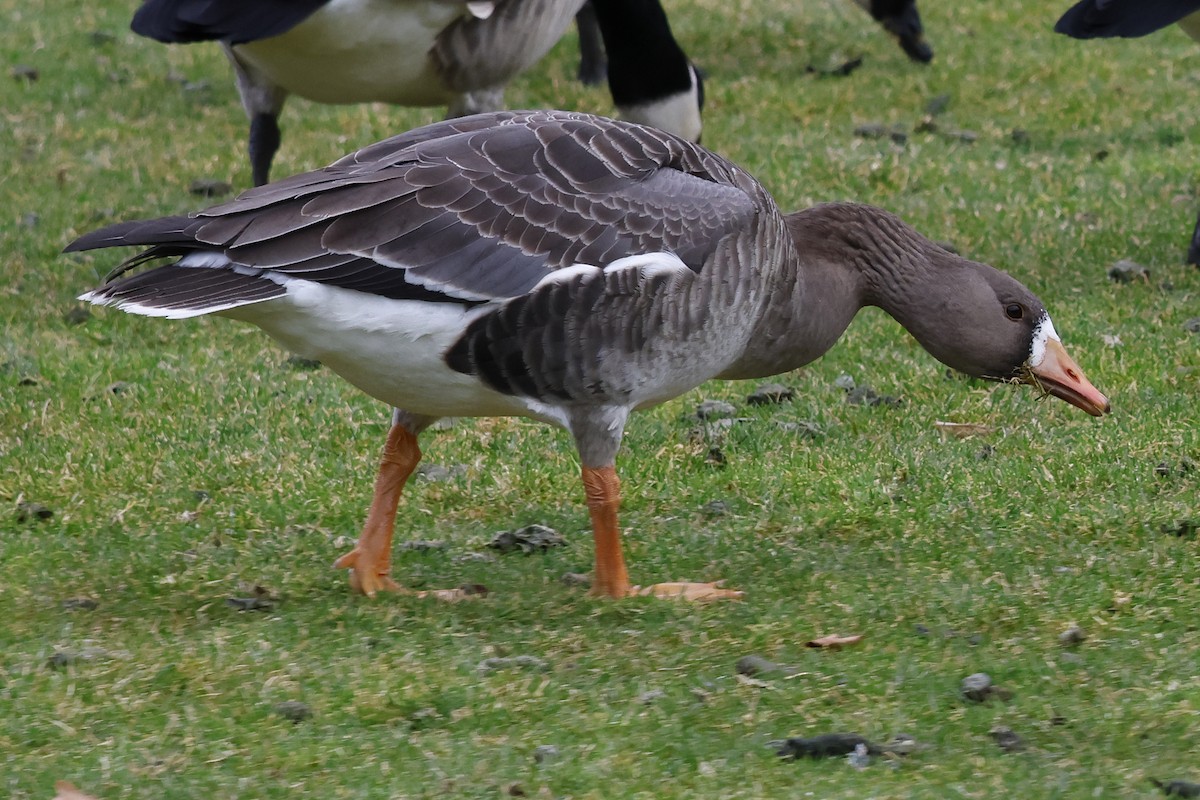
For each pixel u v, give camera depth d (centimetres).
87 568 1039
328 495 1174
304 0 1465
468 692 834
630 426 1315
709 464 1234
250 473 1219
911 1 2442
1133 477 1149
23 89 2361
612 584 984
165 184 1966
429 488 1191
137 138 2156
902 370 1405
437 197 911
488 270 906
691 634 919
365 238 892
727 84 2380
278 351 1510
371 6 1515
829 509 1129
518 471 1217
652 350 943
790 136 2122
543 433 1302
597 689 848
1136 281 1597
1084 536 1065
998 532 1074
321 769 759
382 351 915
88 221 1822
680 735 790
